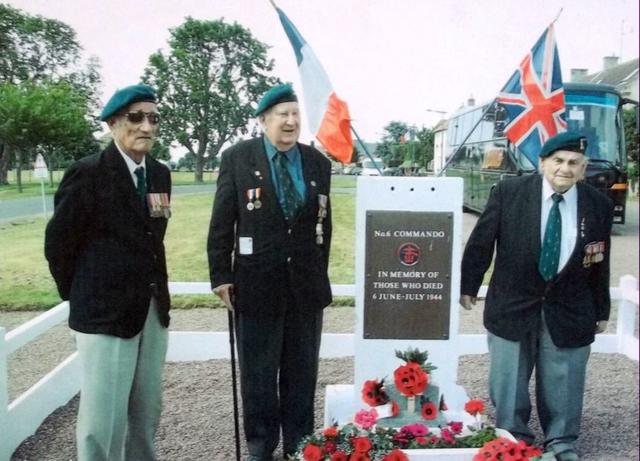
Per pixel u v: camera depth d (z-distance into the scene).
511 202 3.42
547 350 3.43
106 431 2.88
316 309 3.33
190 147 11.82
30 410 3.97
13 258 7.87
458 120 17.58
